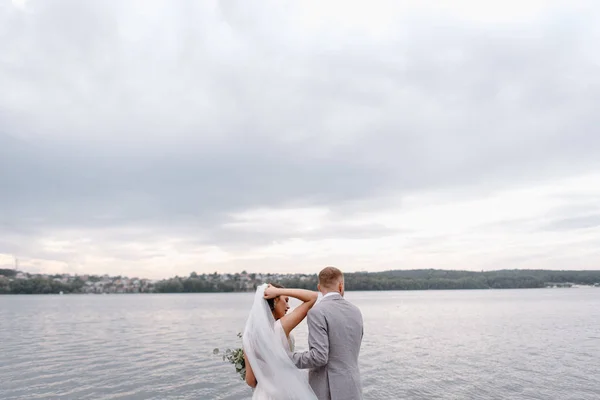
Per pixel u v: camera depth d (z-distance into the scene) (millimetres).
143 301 149500
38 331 38938
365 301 113688
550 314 55281
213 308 90250
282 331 4164
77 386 15469
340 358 4012
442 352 22844
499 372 17297
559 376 16406
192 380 16281
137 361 20797
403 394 14141
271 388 3986
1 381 16328
